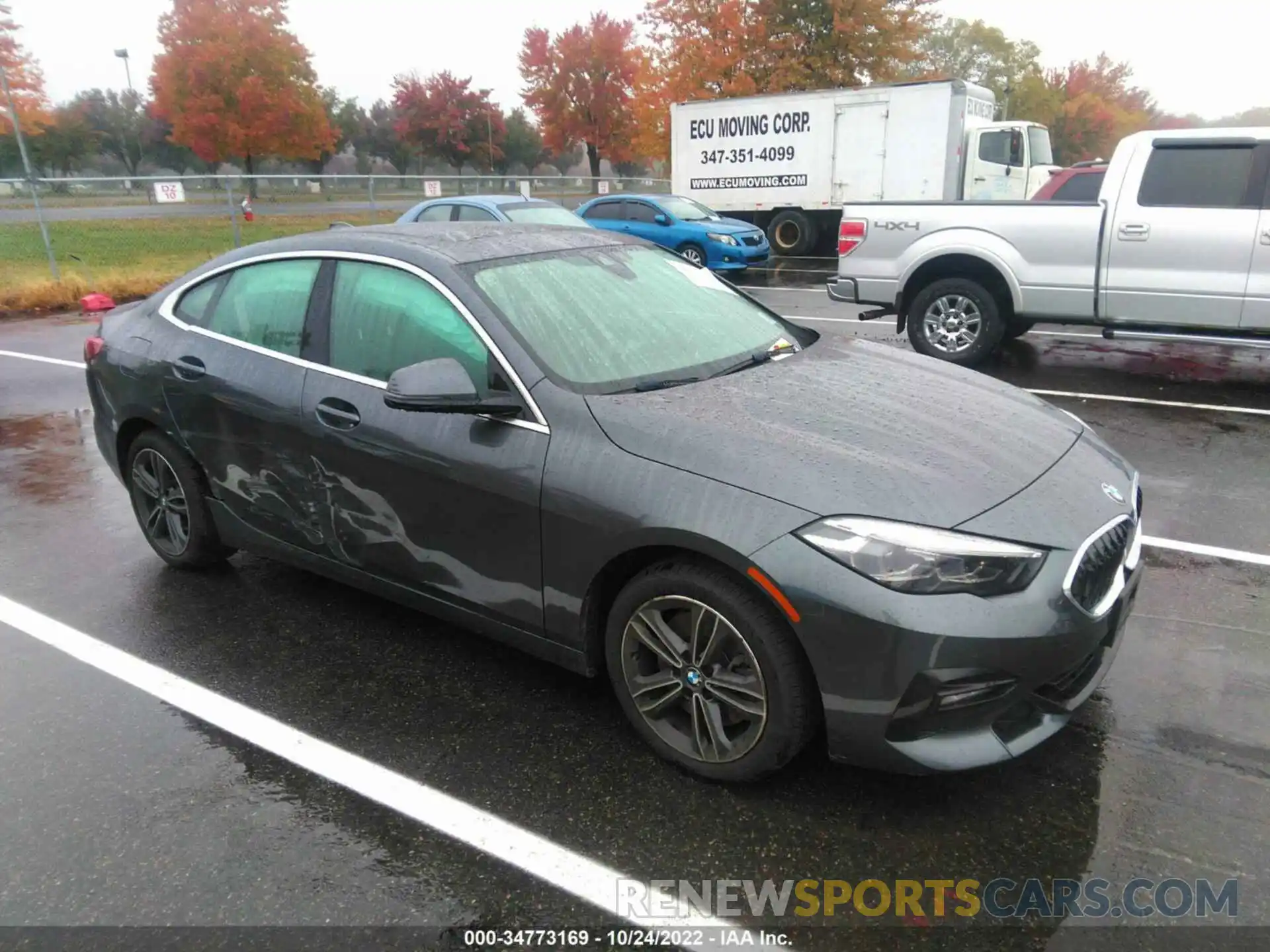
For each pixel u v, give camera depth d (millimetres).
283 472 3623
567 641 2973
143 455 4293
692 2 29266
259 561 4551
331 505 3490
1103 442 3219
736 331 3666
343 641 3727
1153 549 4422
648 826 2625
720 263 16062
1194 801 2678
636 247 4016
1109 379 7859
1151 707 3143
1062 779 2785
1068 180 11711
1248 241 6906
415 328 3268
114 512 5250
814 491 2490
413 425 3162
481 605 3156
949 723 2451
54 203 33188
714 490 2568
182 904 2371
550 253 3609
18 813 2723
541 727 3113
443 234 3689
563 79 49875
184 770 2916
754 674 2588
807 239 19969
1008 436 2941
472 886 2418
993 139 17422
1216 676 3324
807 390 3137
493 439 2975
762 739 2609
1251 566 4227
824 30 28781
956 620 2346
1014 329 8633
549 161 75750
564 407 2893
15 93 31984
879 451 2684
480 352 3084
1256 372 8094
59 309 13562
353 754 2977
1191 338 7316
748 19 29031
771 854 2512
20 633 3822
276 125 41062
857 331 10383
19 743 3064
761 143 19812
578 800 2738
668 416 2805
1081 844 2525
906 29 28500
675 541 2590
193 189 25516
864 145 18469
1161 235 7191
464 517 3070
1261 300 6941
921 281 8492
